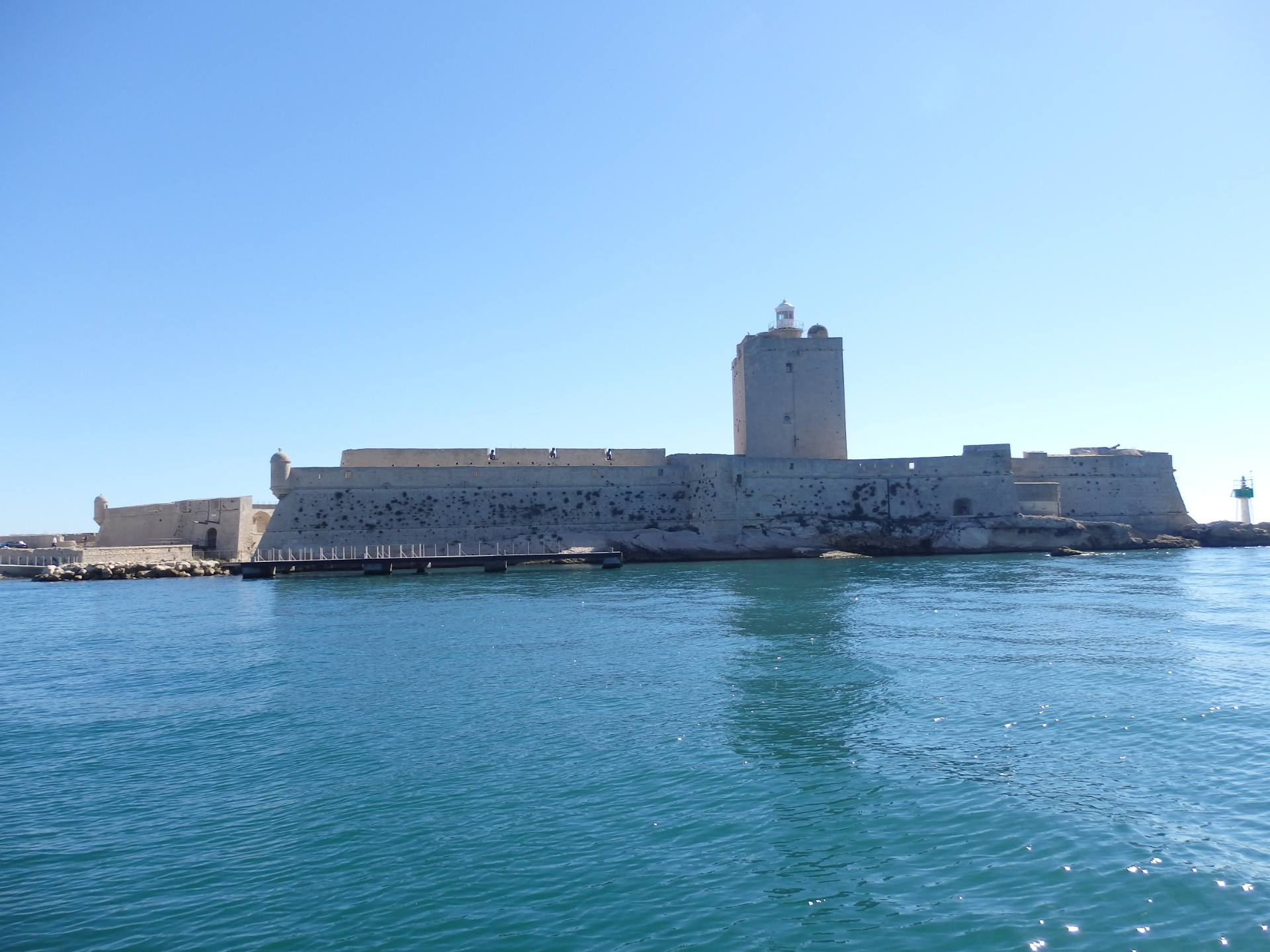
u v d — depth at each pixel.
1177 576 45.78
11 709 19.55
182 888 10.33
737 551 62.53
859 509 67.69
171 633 31.09
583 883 10.23
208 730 17.31
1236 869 10.17
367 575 55.12
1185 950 8.61
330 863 10.90
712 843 11.27
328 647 26.59
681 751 15.07
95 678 22.89
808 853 10.90
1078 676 20.36
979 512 68.00
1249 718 16.41
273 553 59.72
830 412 71.62
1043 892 9.79
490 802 12.84
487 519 64.38
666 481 68.69
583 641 26.59
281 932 9.27
